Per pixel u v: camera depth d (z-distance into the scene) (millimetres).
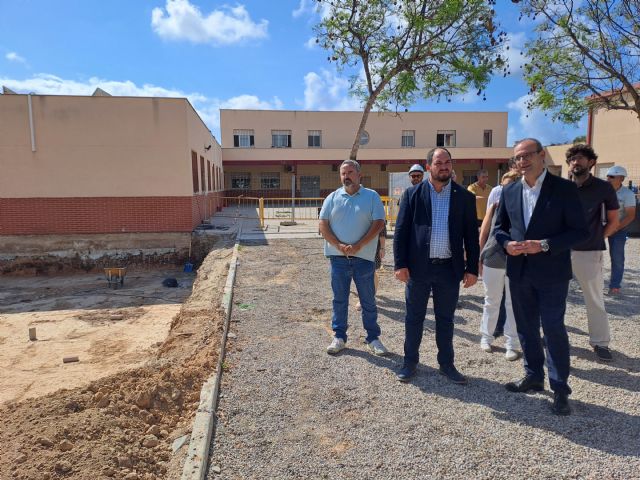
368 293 4938
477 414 3674
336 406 3840
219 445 3309
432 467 3039
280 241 13594
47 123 14398
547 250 3553
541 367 3984
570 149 4668
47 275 14633
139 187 14945
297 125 39469
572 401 3840
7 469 2865
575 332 5461
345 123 39812
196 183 17703
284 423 3590
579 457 3105
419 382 4250
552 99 11297
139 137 14812
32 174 14500
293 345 5215
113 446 3191
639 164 18922
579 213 3561
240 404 3879
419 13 10664
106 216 14898
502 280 4891
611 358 4637
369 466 3062
